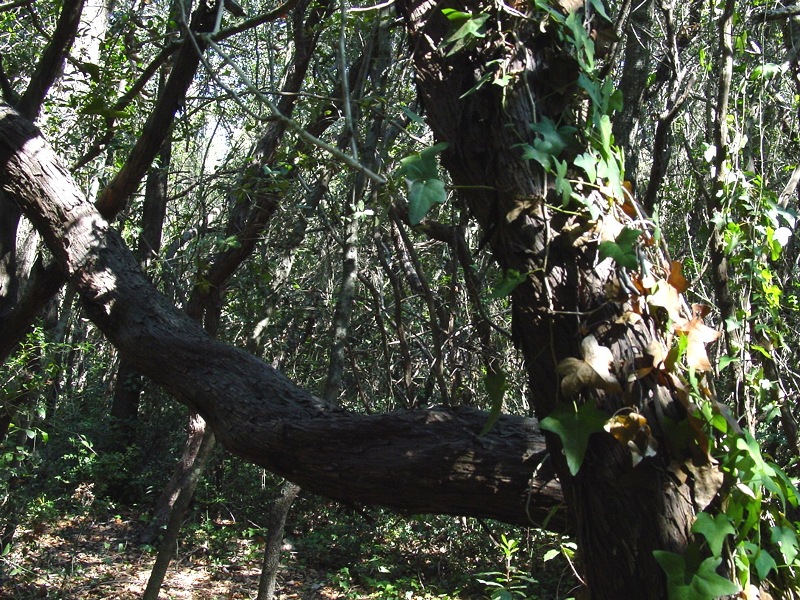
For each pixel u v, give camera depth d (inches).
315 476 74.2
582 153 60.4
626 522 55.8
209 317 248.7
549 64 62.7
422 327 345.1
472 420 72.7
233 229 256.8
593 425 55.1
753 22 141.8
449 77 66.6
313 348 420.8
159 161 461.1
